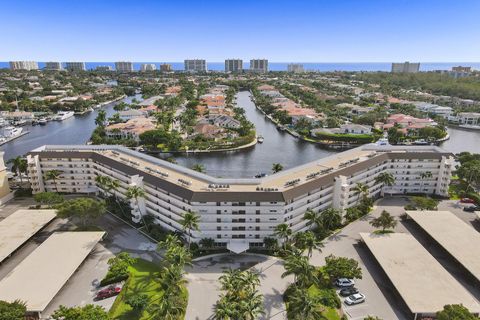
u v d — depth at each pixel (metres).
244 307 76.50
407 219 142.00
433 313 85.00
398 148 172.88
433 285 94.25
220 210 115.06
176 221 122.62
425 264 103.62
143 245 121.94
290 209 118.50
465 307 84.31
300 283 93.94
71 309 79.50
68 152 161.38
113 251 118.19
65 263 104.19
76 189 165.38
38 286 93.94
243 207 114.38
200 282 101.81
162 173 133.00
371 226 135.75
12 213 145.12
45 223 129.12
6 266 110.06
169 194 123.12
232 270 98.50
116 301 93.00
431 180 165.88
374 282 102.81
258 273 106.00
